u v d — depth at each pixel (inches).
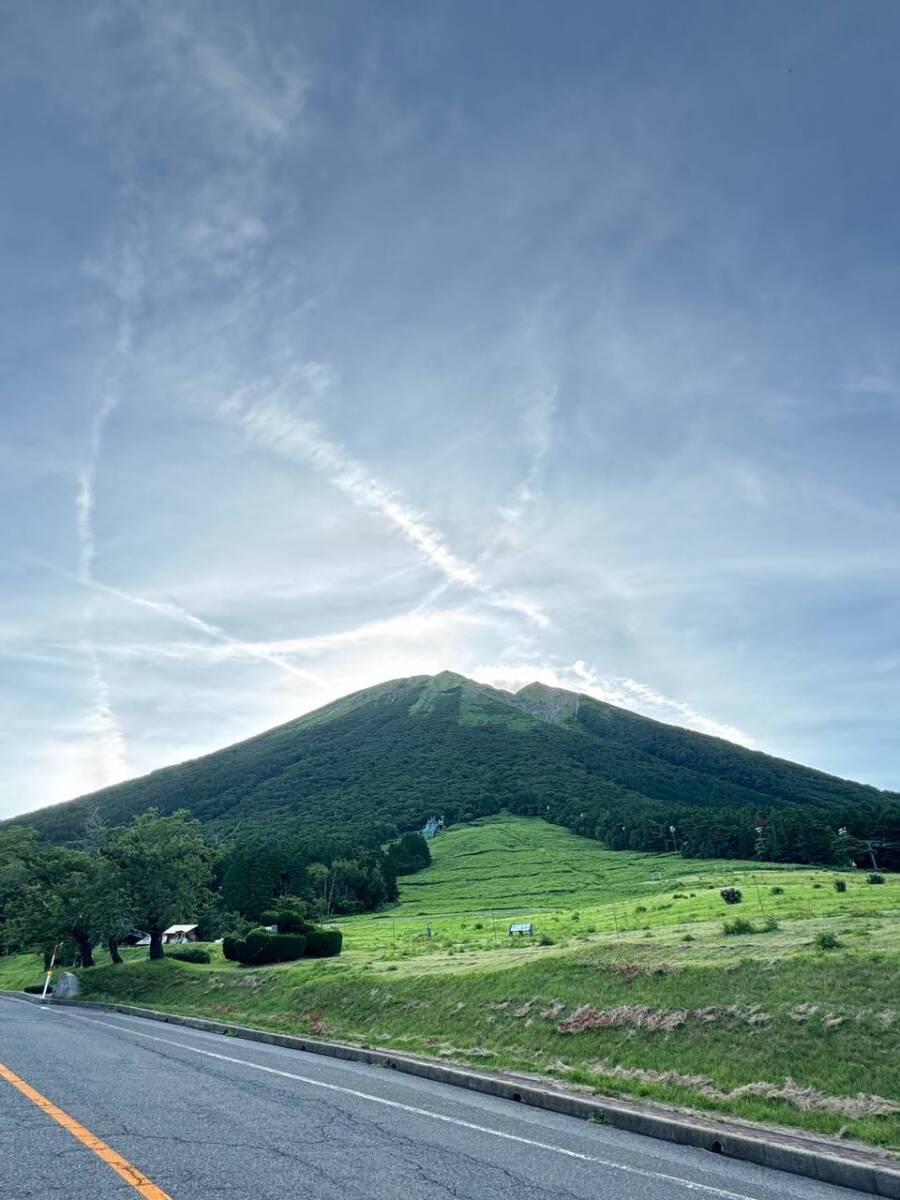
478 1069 537.6
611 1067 575.5
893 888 1923.0
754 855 4665.4
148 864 1729.8
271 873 3191.4
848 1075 467.8
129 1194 233.1
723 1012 596.4
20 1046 604.7
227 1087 445.4
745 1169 319.9
